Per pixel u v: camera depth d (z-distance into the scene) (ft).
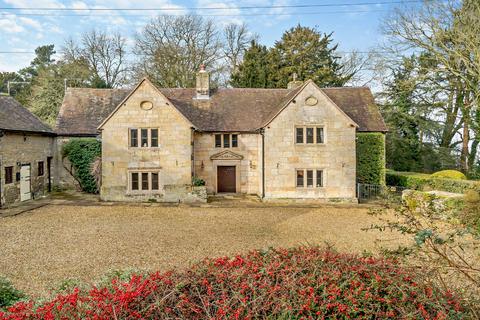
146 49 122.11
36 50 173.47
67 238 37.91
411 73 88.22
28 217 48.85
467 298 13.00
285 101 69.21
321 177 65.57
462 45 72.79
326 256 14.87
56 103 111.75
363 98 79.00
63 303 12.00
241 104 76.33
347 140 65.05
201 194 63.52
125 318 11.05
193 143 68.85
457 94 85.76
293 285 12.34
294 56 124.06
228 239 38.04
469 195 36.17
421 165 96.07
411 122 94.79
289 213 53.83
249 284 12.45
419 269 14.06
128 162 63.26
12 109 65.41
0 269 28.43
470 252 28.07
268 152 64.54
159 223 45.88
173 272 14.33
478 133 77.56
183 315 11.44
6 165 56.90
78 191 74.49
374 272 13.29
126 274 18.12
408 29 79.56
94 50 131.64
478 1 66.95
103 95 80.59
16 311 12.05
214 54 127.24
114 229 42.24
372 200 67.26
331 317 11.54
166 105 63.77
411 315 11.18
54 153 74.54
